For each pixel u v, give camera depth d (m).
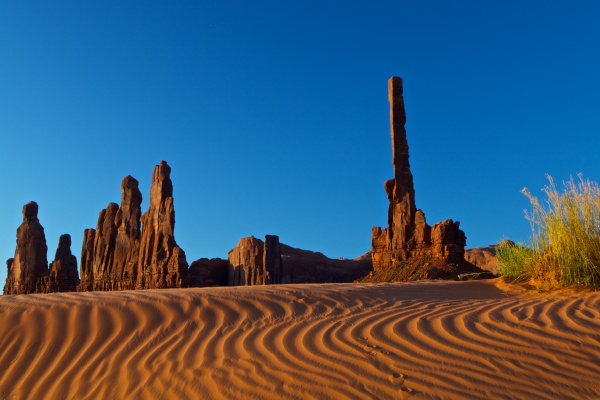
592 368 6.05
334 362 6.37
